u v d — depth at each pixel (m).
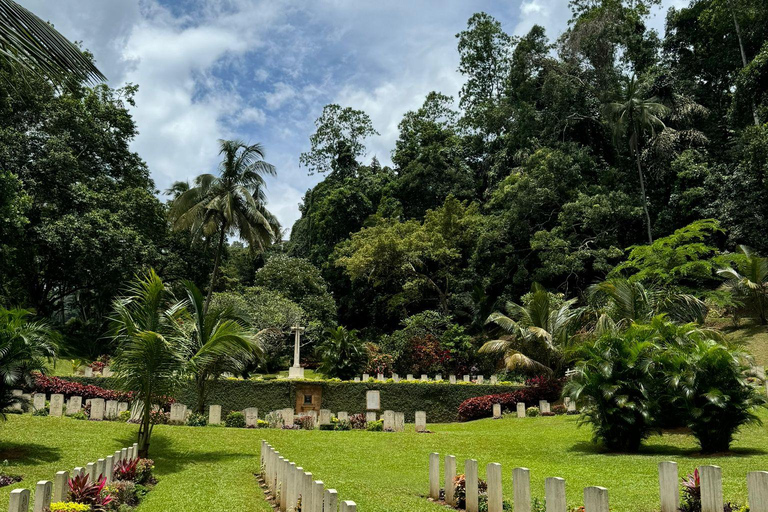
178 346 14.67
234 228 33.38
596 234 40.22
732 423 13.56
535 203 41.22
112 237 34.28
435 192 54.78
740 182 35.69
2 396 13.41
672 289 31.42
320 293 48.81
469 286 44.88
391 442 17.23
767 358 27.17
